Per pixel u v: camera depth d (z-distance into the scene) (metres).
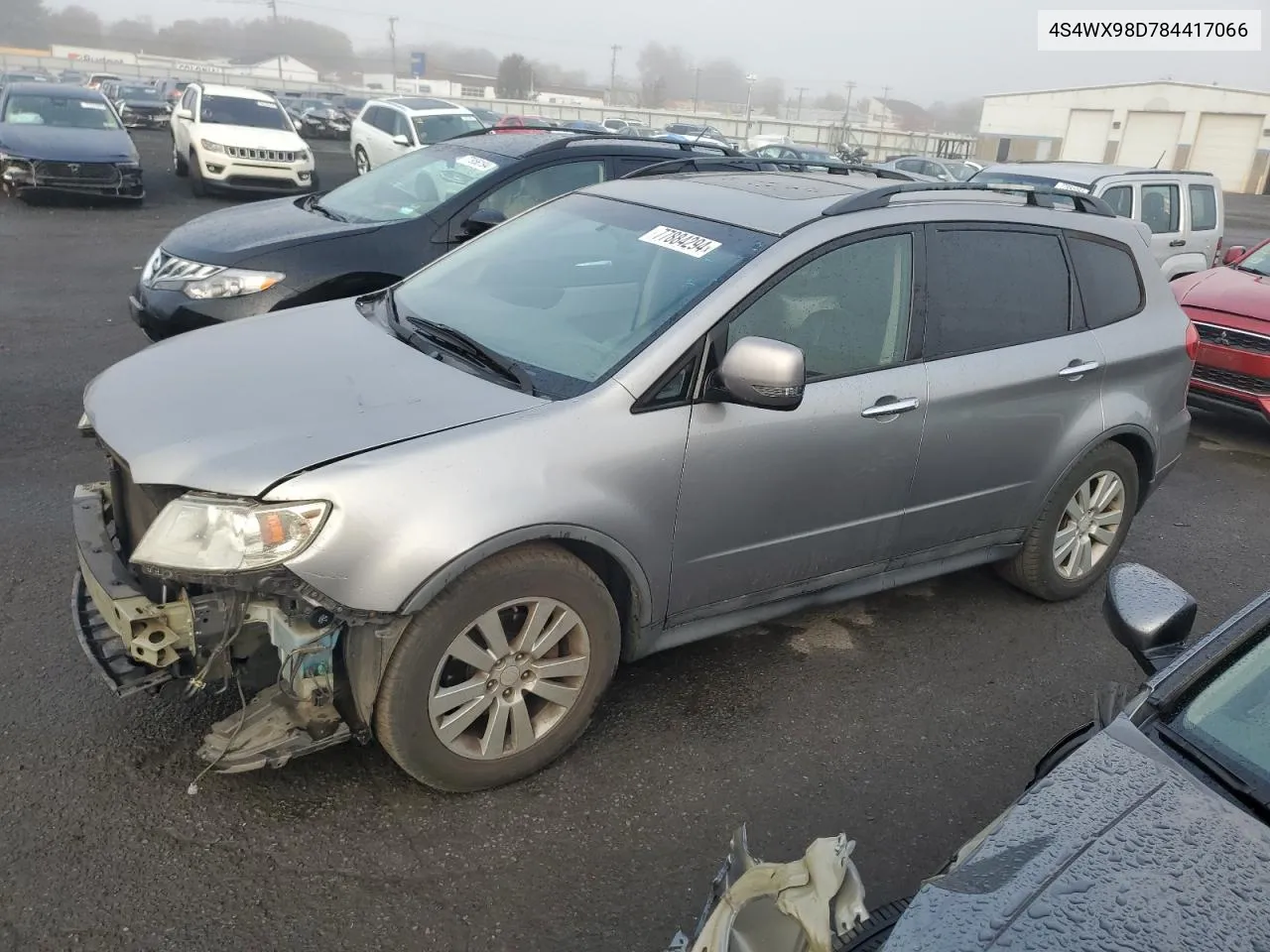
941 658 4.16
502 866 2.81
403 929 2.58
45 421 5.97
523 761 3.11
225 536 2.60
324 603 2.63
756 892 1.91
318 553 2.59
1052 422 4.22
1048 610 4.66
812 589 3.77
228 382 3.14
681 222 3.77
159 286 6.07
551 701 3.13
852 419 3.53
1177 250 11.51
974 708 3.83
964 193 4.19
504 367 3.21
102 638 2.94
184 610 2.73
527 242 4.07
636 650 3.37
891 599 4.65
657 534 3.17
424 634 2.77
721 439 3.22
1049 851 1.74
